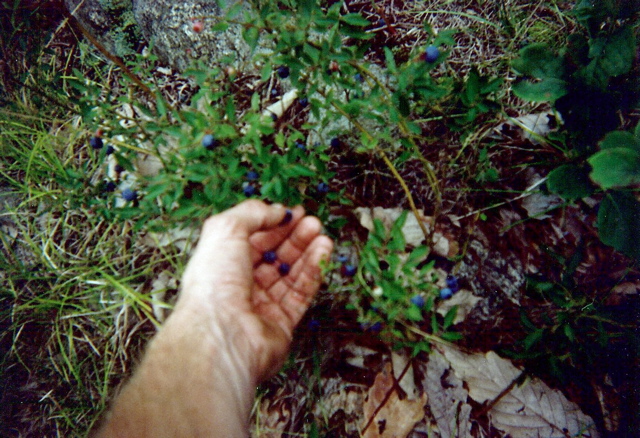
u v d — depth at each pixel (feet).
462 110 1.33
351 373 1.39
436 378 1.34
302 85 1.19
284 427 1.40
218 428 0.97
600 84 1.20
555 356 1.28
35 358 1.59
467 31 1.77
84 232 1.69
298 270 1.29
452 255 1.46
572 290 1.28
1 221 1.75
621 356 1.29
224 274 1.14
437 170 1.54
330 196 1.36
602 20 1.18
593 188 1.21
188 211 1.20
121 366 1.55
